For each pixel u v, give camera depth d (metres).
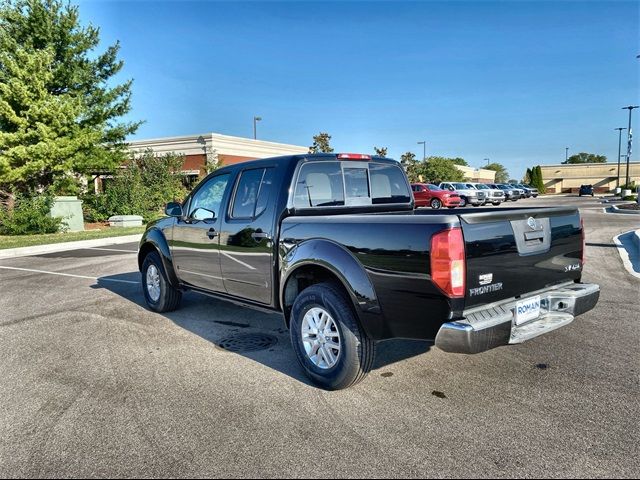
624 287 7.49
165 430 3.32
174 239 5.94
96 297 7.57
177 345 5.14
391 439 3.15
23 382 4.20
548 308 3.92
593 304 4.11
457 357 4.61
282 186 4.46
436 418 3.42
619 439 3.10
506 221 3.52
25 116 18.67
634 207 26.27
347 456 2.96
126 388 4.03
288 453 3.01
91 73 21.86
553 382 4.00
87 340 5.36
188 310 6.66
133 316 6.36
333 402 3.71
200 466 2.90
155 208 24.05
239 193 4.97
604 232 15.08
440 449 3.02
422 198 29.81
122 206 22.19
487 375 4.18
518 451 2.99
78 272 10.08
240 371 4.38
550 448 3.01
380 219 3.54
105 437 3.24
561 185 76.69
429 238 3.23
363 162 5.14
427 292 3.27
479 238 3.31
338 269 3.75
